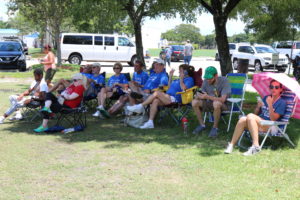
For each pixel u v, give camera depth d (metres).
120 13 12.75
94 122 7.92
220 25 9.66
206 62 31.58
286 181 4.45
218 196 4.02
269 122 5.50
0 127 7.42
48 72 10.38
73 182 4.48
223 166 4.99
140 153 5.66
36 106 7.82
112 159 5.38
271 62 22.06
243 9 12.34
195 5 11.66
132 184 4.41
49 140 6.45
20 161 5.27
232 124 7.36
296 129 6.93
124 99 8.34
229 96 6.70
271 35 17.55
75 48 24.59
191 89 7.16
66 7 19.55
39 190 4.24
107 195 4.09
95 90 8.88
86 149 5.89
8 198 4.02
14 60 19.00
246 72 9.25
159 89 7.75
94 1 10.60
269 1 11.51
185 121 6.89
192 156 5.46
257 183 4.40
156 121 7.90
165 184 4.40
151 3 12.72
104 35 24.80
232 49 26.47
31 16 21.47
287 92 5.79
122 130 7.20
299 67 15.00
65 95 7.16
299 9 15.22
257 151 5.54
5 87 13.14
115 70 8.77
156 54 44.03
